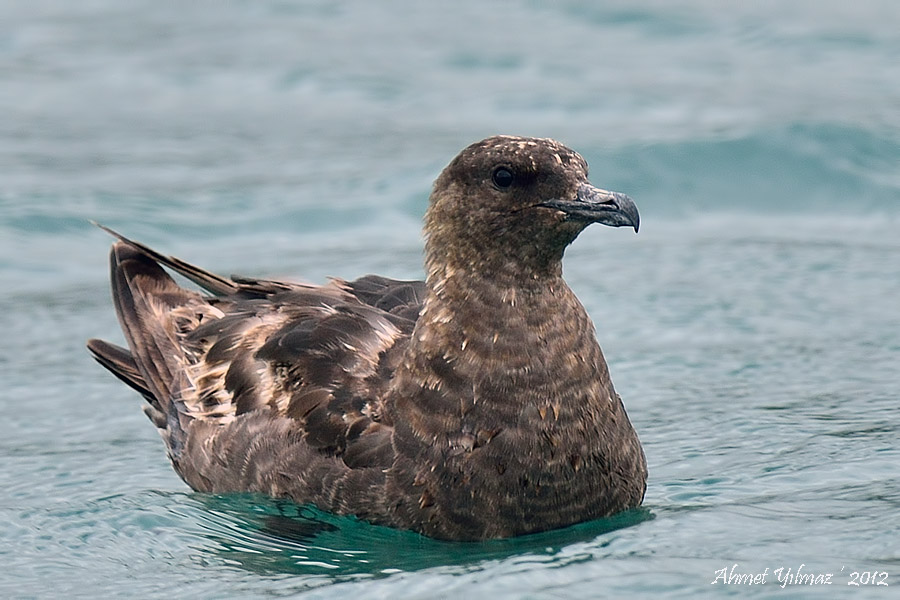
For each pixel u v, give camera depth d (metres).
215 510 12.52
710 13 30.30
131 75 27.59
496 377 11.14
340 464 11.76
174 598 10.80
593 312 17.52
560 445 11.16
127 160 23.05
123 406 15.62
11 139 24.06
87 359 16.81
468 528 11.30
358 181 21.92
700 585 10.27
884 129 22.52
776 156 22.02
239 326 13.28
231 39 29.66
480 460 11.17
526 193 11.03
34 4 32.50
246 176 22.34
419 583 10.62
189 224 20.64
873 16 29.89
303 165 22.78
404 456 11.42
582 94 25.44
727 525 11.52
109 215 20.80
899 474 12.62
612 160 21.95
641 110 24.50
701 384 15.38
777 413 14.41
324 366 12.20
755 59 27.53
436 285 11.43
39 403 15.62
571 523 11.44
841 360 15.80
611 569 10.64
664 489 12.57
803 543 11.05
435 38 29.39
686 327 16.98
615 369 15.89
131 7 32.38
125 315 14.38
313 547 11.66
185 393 13.45
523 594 10.27
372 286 13.44
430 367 11.34
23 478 13.67
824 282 18.27
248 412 12.64
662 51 28.27
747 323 17.02
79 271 19.55
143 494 13.17
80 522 12.52
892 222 20.72
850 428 13.88
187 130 24.64
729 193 21.58
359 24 30.64
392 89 26.42
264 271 18.75
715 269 18.89
